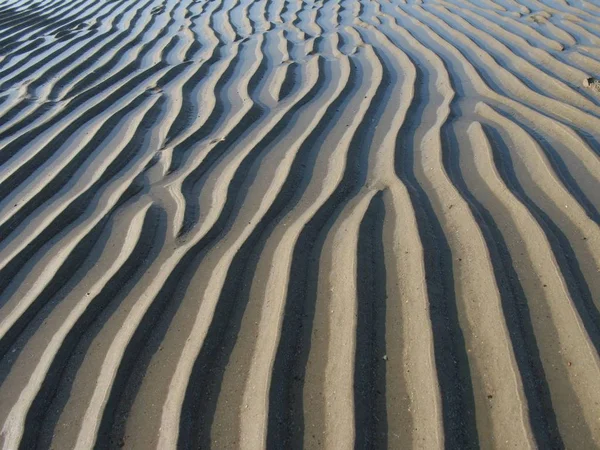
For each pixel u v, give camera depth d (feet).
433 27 20.04
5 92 17.17
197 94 15.89
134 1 27.50
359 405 6.55
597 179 10.37
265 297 8.29
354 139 12.69
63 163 12.50
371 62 17.30
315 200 10.53
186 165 12.10
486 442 6.11
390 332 7.51
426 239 9.08
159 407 6.80
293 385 6.92
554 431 6.12
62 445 6.50
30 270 9.23
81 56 19.97
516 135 12.26
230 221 10.10
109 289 8.63
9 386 7.25
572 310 7.46
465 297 7.95
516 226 9.25
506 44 17.85
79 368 7.41
